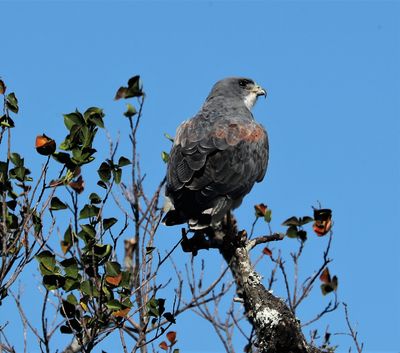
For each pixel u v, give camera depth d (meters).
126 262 12.59
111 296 9.18
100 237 9.62
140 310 9.70
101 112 9.83
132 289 9.78
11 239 9.56
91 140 9.81
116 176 9.92
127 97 10.62
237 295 11.80
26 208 9.40
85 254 9.49
